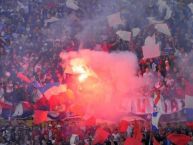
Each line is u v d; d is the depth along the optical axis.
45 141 44.12
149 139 44.00
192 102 48.31
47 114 46.41
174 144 43.78
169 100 48.16
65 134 45.16
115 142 43.72
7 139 44.34
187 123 46.56
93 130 44.94
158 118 46.28
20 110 46.88
